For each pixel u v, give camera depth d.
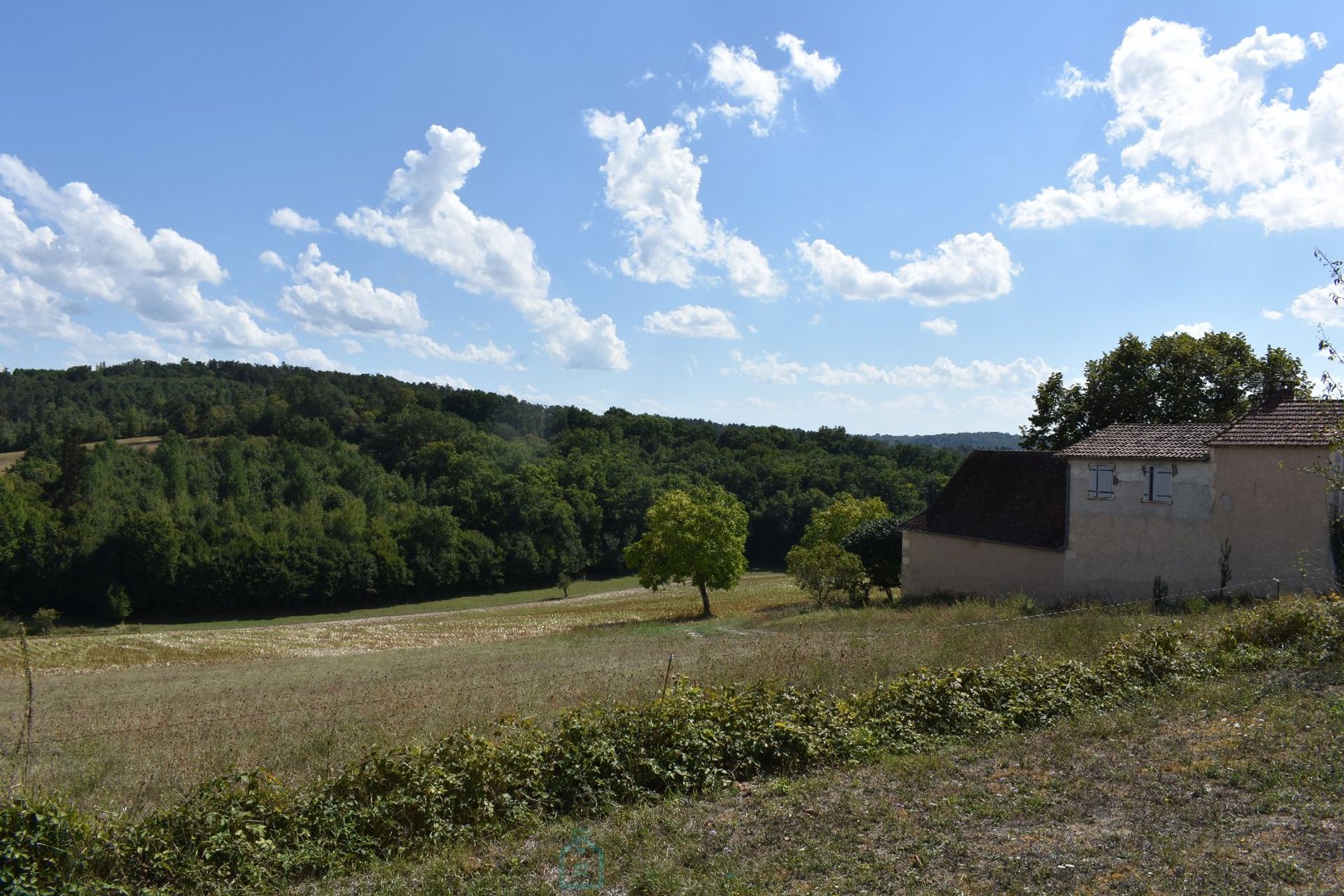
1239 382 36.16
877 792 7.79
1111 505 24.89
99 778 10.22
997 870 5.90
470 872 6.59
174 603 65.00
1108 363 38.66
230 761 10.67
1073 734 9.28
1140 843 6.25
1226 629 13.36
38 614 57.03
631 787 8.11
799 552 35.09
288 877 6.86
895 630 21.89
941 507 31.75
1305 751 7.99
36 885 6.22
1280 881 5.50
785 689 10.41
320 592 68.56
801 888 5.84
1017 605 24.69
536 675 17.92
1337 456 19.55
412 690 16.70
